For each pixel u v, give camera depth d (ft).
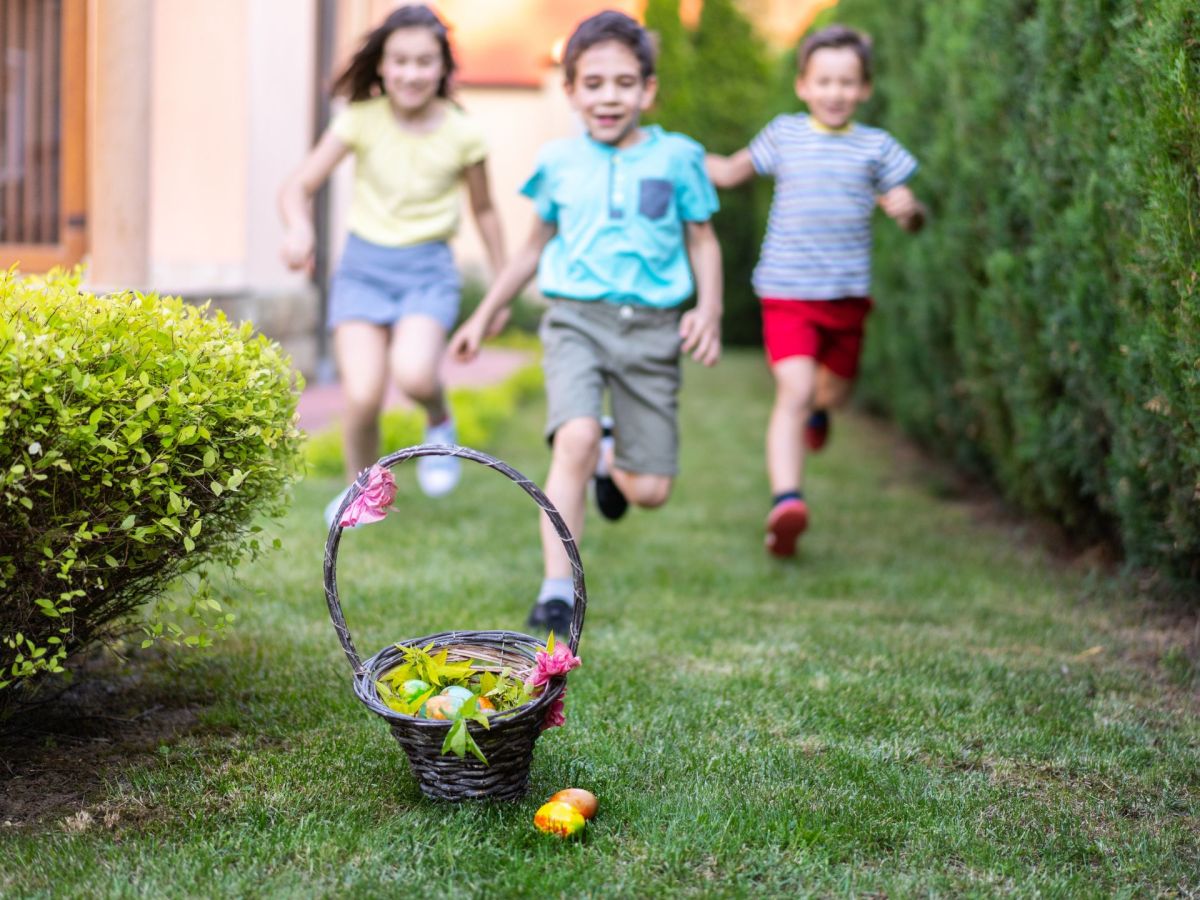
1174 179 8.71
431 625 10.61
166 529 7.20
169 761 7.72
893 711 8.82
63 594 6.89
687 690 9.17
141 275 16.62
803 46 14.05
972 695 9.21
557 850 6.51
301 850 6.52
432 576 12.50
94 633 8.07
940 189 16.92
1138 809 7.32
